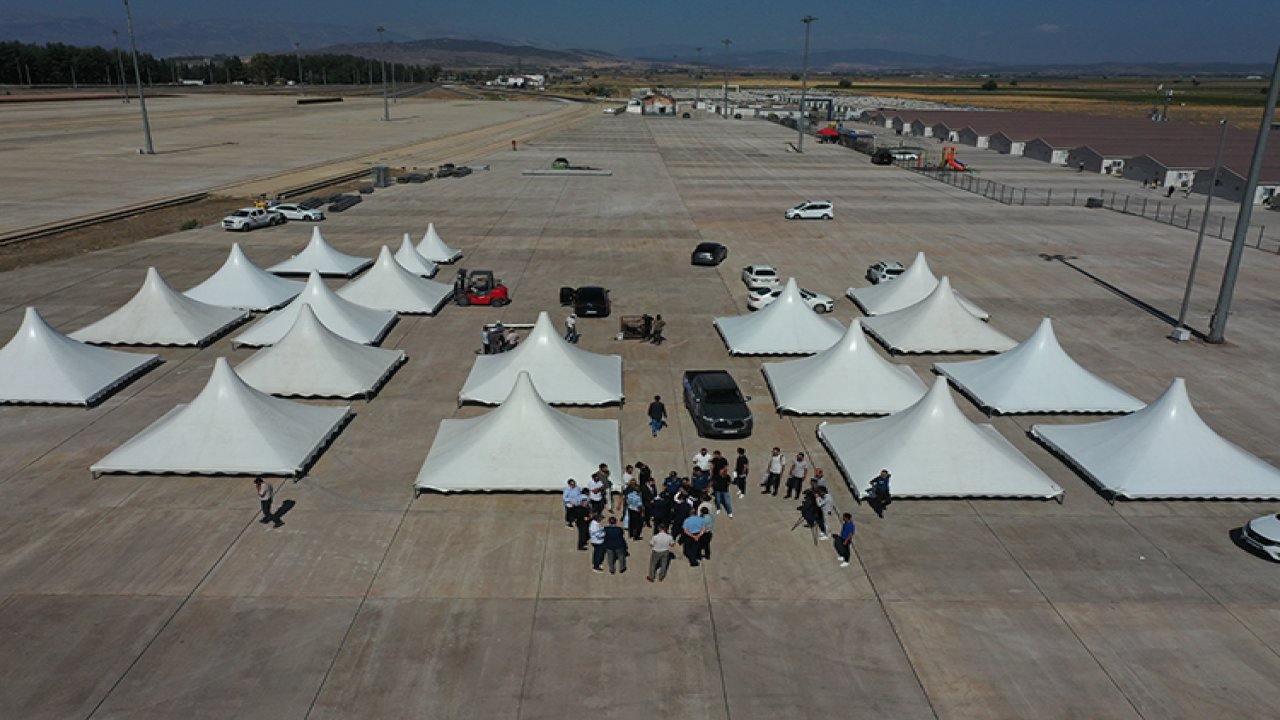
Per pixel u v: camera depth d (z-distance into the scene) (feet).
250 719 43.01
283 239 165.58
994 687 46.47
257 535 60.08
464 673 46.60
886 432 71.82
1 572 55.01
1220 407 88.94
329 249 140.05
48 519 61.62
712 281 138.41
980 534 62.44
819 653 48.98
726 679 46.68
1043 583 56.34
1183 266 155.94
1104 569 58.18
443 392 88.33
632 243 167.53
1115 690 46.44
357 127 428.56
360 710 43.78
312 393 84.38
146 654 47.57
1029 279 144.05
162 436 69.77
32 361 83.87
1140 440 70.74
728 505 64.39
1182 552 60.49
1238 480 67.87
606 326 112.98
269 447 69.26
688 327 112.68
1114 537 62.44
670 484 62.23
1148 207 226.17
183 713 43.32
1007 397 85.66
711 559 58.59
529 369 85.92
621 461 72.59
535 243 165.78
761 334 101.91
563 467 67.15
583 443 70.49
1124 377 97.60
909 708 44.78
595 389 85.25
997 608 53.57
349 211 198.70
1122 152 305.53
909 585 55.88
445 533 61.05
